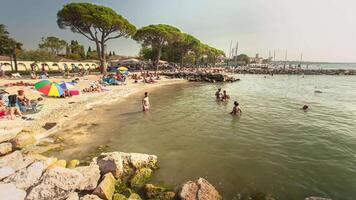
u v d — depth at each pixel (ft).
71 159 28.35
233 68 286.25
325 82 150.00
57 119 44.19
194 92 93.35
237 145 33.68
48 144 32.86
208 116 51.42
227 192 21.98
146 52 281.13
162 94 86.58
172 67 229.25
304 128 41.98
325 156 29.71
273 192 21.95
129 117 49.90
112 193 20.92
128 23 146.20
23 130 34.71
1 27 192.65
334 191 21.94
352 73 233.14
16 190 18.83
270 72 240.73
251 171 25.94
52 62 162.40
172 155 30.09
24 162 24.29
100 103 63.82
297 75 230.68
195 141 35.29
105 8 136.36
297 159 28.91
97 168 23.47
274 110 58.29
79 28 134.72
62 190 19.24
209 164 27.61
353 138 36.45
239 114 53.31
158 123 45.32
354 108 61.05
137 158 26.37
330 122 46.24
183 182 23.62
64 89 65.77
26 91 66.74
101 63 142.51
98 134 38.09
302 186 22.86
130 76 141.38
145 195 21.21
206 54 319.88
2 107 42.91
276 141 35.29
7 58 162.40
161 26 185.68
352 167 26.63
